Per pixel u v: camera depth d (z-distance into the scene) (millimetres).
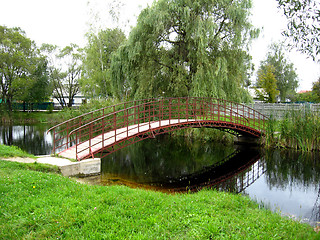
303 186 9570
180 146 18422
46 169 7793
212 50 17766
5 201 4664
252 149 17016
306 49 5219
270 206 6938
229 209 5102
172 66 17844
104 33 31484
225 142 19469
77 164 8578
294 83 45094
